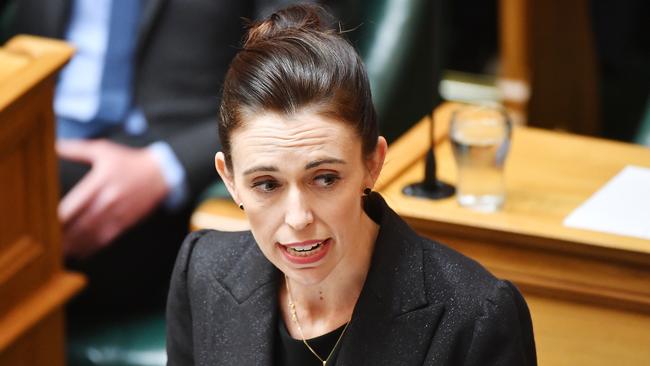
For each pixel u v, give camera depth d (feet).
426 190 28.99
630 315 26.76
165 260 39.01
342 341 20.68
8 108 29.86
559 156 30.99
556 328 27.50
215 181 39.01
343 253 19.11
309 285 20.56
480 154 27.71
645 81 60.13
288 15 20.08
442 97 53.21
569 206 28.37
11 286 31.81
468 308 19.92
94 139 39.63
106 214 37.76
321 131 18.30
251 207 18.92
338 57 18.79
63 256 37.81
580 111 51.52
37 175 32.04
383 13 39.40
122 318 38.75
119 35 39.58
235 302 21.80
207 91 39.47
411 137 32.45
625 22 61.36
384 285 20.31
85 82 39.81
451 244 28.09
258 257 21.93
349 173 18.62
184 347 23.32
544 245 27.02
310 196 18.58
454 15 64.28
